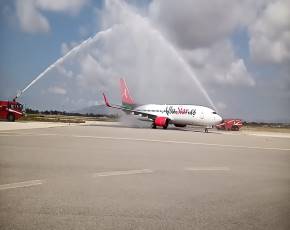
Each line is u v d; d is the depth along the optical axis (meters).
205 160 19.23
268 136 53.81
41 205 8.60
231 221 7.74
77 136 34.94
